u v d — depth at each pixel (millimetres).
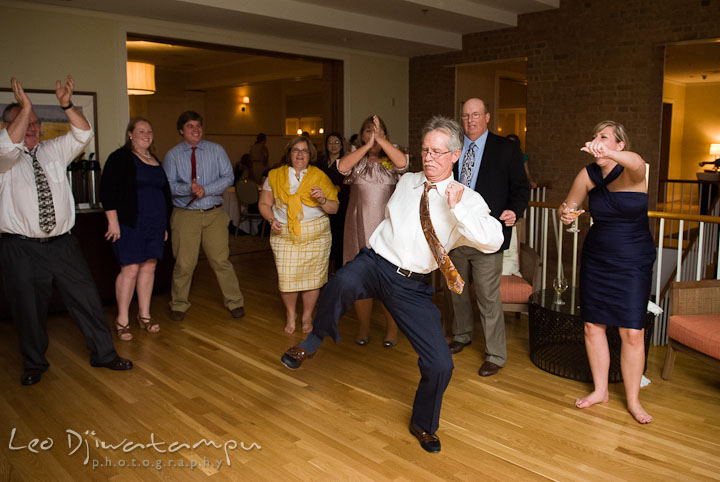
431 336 2559
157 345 4168
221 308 5168
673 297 3465
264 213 4258
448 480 2451
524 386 3434
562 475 2486
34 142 3240
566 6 7473
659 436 2822
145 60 12508
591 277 3045
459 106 8922
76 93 5816
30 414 3066
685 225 8633
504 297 3984
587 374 3547
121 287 4289
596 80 7336
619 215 2902
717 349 3094
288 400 3256
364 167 3727
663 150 14508
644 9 6879
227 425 2953
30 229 3221
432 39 8008
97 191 5297
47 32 5594
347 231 3850
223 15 6113
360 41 7715
